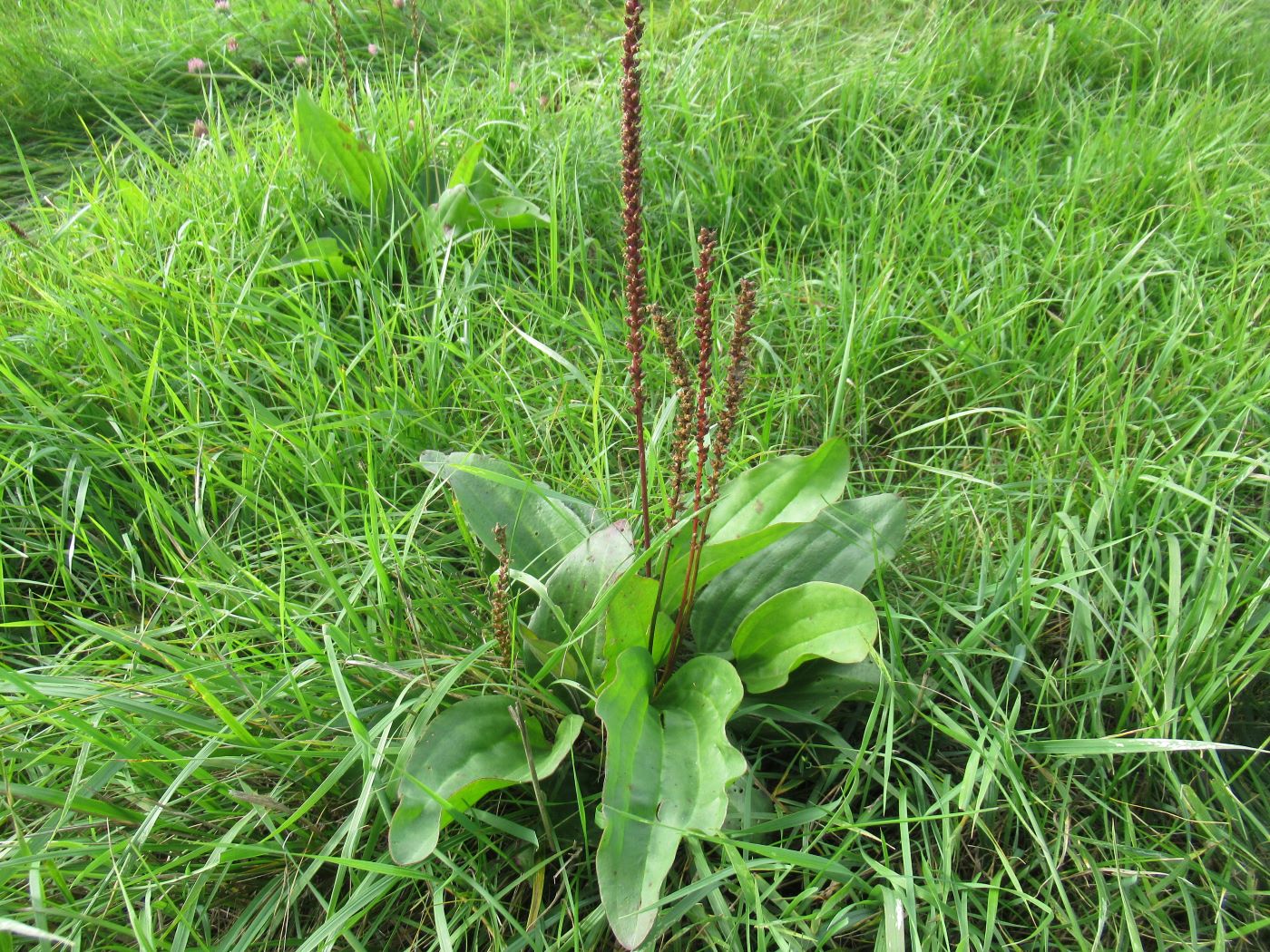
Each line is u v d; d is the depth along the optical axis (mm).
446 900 553
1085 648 647
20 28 1495
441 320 899
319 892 567
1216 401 788
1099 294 884
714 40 1369
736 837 546
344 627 646
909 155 1169
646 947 504
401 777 511
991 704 629
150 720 583
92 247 966
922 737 629
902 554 724
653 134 1161
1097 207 1038
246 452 757
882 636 655
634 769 509
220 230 977
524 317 916
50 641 721
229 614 621
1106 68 1393
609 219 1084
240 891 561
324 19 1566
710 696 555
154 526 705
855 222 1070
